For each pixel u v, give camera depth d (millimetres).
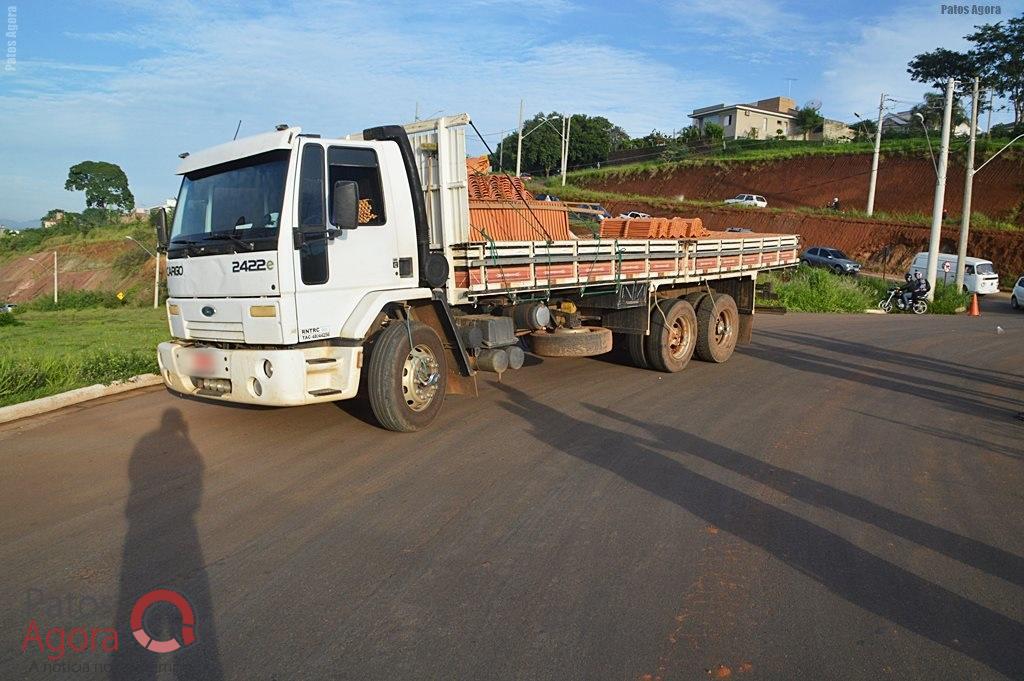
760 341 14844
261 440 6766
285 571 4164
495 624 3607
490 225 8164
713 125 74000
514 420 7531
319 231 6172
